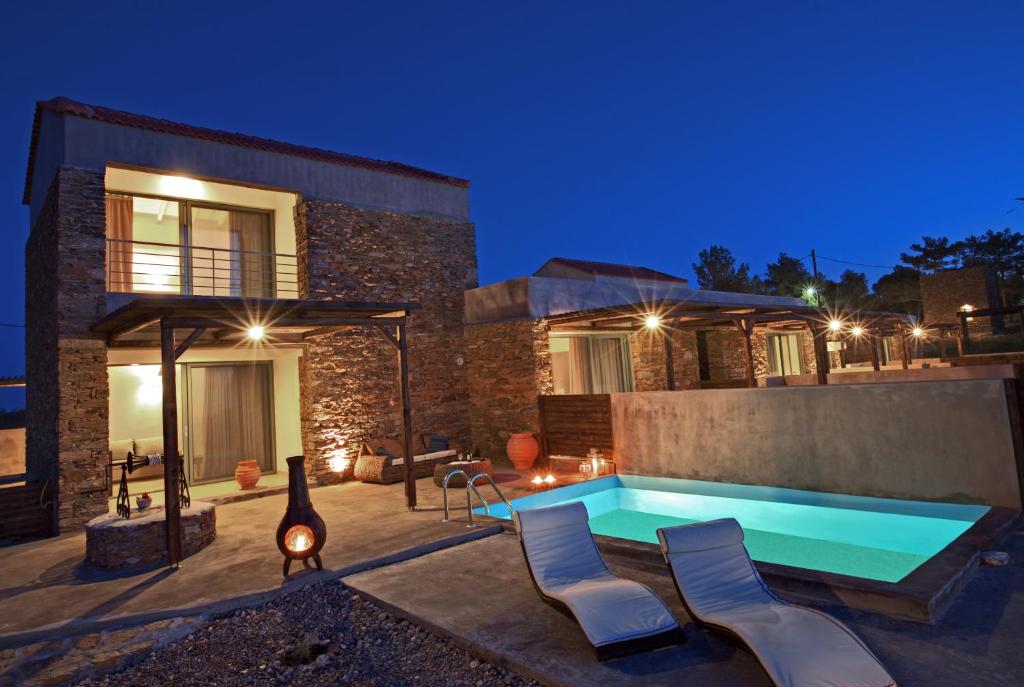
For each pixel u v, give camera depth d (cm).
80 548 796
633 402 1047
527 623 459
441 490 1038
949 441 700
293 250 1280
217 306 732
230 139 1142
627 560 599
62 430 921
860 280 4228
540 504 934
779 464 852
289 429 1258
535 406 1273
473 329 1428
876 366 1639
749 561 457
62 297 937
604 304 1516
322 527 626
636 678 366
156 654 473
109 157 1005
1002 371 1249
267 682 420
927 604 418
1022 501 648
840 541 777
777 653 336
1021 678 341
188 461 1171
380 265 1316
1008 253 3944
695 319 1265
